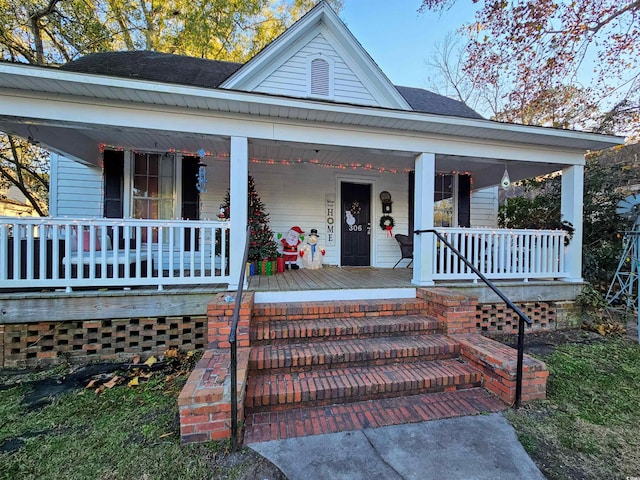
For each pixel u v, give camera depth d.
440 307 3.65
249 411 2.47
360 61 5.92
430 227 4.52
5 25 8.29
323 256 6.85
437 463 1.95
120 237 5.61
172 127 3.79
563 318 5.07
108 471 1.86
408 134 4.49
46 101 3.49
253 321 3.54
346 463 1.94
